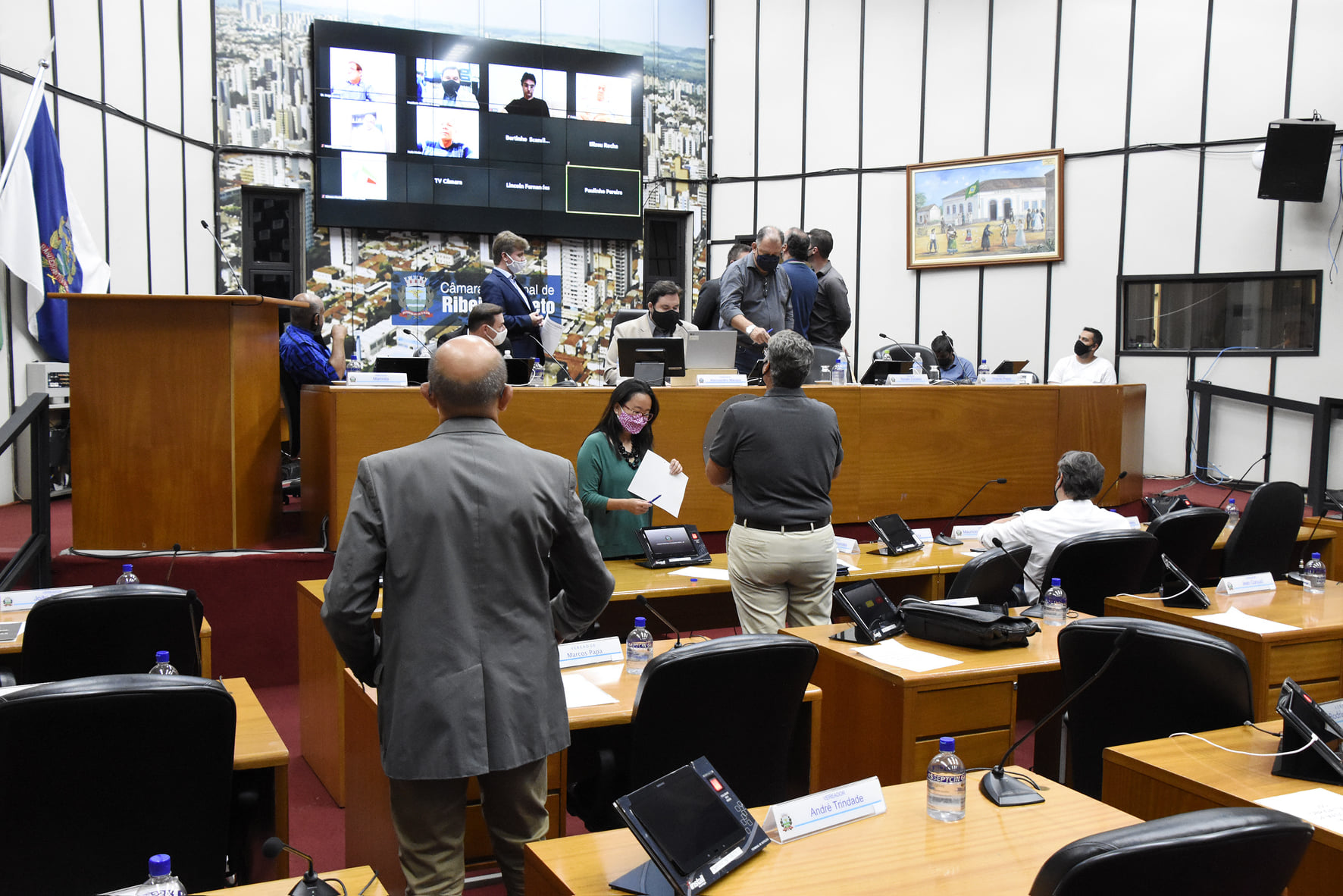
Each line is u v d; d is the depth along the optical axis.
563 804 2.38
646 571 3.76
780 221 9.93
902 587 4.12
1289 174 7.42
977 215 9.04
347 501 4.13
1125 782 2.21
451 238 9.23
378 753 2.40
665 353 4.88
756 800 2.27
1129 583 3.63
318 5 8.70
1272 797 1.97
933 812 1.83
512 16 9.31
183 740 1.74
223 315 4.07
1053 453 5.66
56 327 6.22
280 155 8.64
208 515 4.12
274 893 1.51
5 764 1.63
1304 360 7.70
